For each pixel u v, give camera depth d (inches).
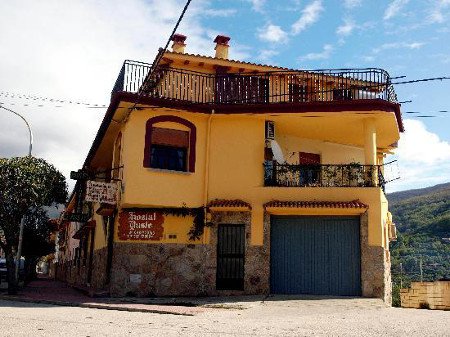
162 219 695.1
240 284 685.3
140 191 682.2
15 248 973.2
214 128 736.3
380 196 685.3
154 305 566.6
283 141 815.7
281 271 689.0
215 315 474.9
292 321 427.2
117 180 713.6
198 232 693.9
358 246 678.5
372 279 657.6
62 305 596.4
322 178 722.2
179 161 724.7
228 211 701.3
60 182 769.6
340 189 693.9
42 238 987.3
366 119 732.0
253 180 715.4
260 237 689.6
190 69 809.5
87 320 414.3
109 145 893.8
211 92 806.5
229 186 714.8
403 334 343.9
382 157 920.3
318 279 679.7
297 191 701.9
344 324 404.8
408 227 4237.2
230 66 819.4
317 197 695.7
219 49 933.8
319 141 848.3
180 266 684.1
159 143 711.7
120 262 682.8
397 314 497.4
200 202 708.0
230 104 723.4
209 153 726.5
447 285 813.9
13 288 745.0
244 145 727.7
